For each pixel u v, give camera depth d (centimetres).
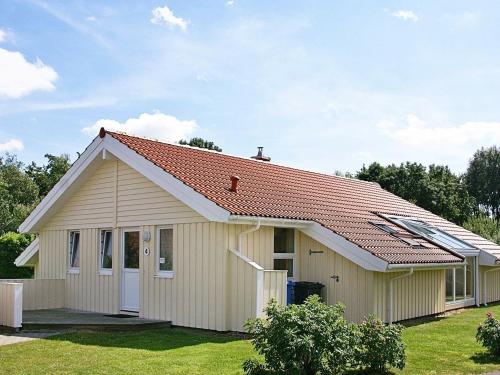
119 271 1662
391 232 1814
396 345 964
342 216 1770
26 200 5528
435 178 5138
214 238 1420
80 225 1794
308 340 814
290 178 2041
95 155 1667
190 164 1664
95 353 1112
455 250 1991
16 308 1416
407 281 1714
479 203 6438
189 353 1105
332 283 1580
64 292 1838
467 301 2159
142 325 1438
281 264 1592
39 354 1109
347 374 941
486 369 1007
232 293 1388
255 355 1083
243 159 2052
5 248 2659
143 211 1597
